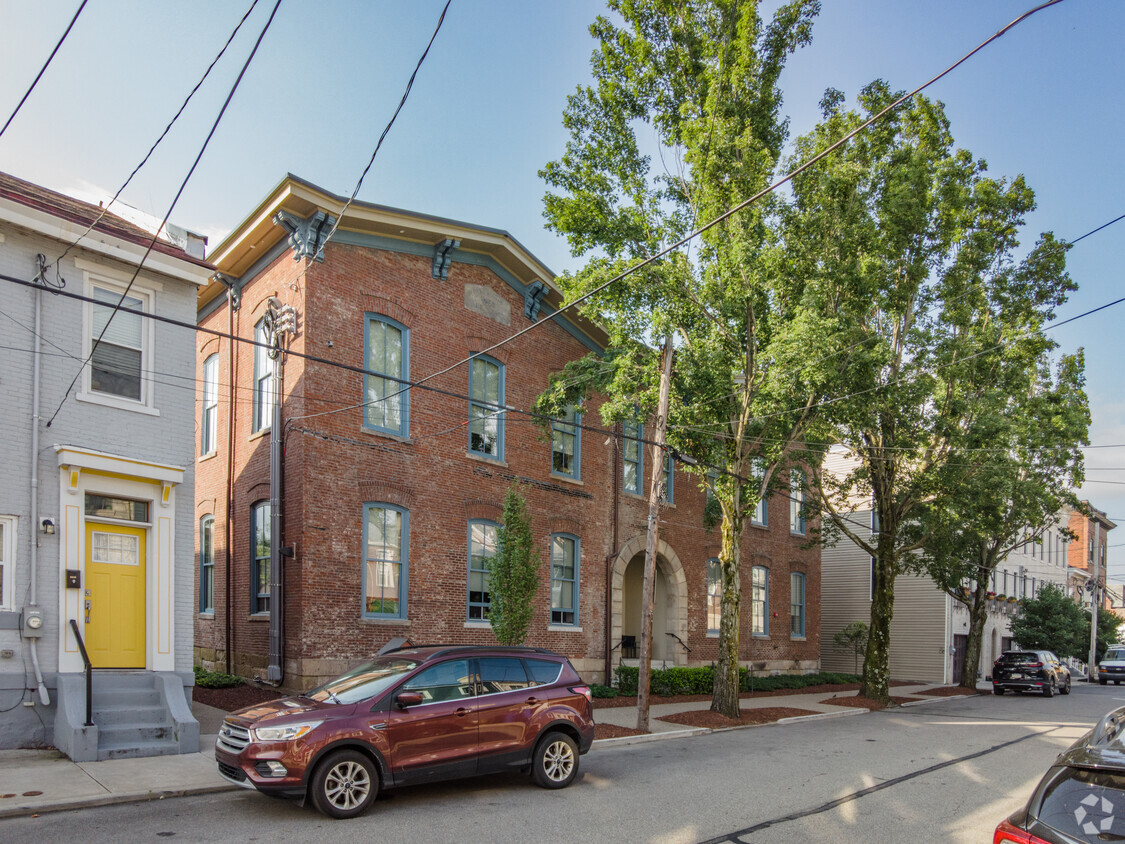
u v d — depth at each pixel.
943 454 22.80
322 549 15.66
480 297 19.42
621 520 22.84
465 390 18.81
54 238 11.88
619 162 17.38
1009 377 22.58
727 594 18.27
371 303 17.12
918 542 25.34
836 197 17.16
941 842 8.03
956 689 30.31
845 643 33.16
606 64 17.28
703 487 19.06
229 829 7.82
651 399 17.14
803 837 8.12
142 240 12.90
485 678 9.79
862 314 19.33
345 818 8.28
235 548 18.22
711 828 8.35
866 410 17.78
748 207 16.34
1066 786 4.95
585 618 21.31
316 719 8.43
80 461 11.69
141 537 12.69
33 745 10.94
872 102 19.80
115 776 9.63
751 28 16.20
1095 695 30.77
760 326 17.39
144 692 11.75
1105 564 62.06
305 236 16.25
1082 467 28.06
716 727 16.41
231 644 17.86
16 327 11.50
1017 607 44.38
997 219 22.22
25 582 11.18
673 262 17.23
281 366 16.52
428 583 17.39
